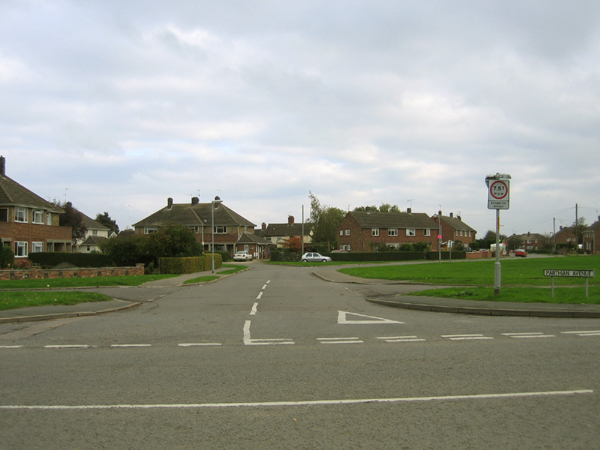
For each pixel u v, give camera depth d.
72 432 4.81
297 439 4.62
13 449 4.41
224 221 75.69
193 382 6.53
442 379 6.61
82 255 44.50
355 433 4.76
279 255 72.38
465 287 19.00
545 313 12.93
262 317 13.02
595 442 4.53
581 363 7.43
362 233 77.00
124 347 8.96
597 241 99.31
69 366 7.46
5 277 28.25
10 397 5.89
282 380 6.61
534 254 99.38
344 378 6.69
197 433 4.78
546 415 5.21
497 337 9.78
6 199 40.94
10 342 9.49
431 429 4.84
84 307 14.63
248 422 5.06
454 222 100.25
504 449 4.39
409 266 42.97
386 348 8.74
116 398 5.86
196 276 31.31
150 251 37.66
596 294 15.55
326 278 29.12
